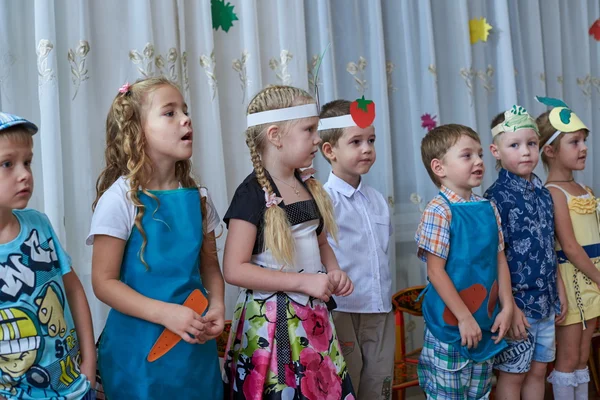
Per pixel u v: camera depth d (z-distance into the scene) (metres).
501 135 2.06
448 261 1.80
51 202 1.75
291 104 1.55
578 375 2.15
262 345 1.46
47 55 1.76
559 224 2.13
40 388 1.20
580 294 2.12
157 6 2.01
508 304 1.85
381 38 2.50
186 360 1.34
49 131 1.76
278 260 1.48
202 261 1.51
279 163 1.56
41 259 1.26
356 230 1.87
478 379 1.82
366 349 1.88
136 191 1.34
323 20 2.38
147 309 1.30
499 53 2.82
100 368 1.37
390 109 2.62
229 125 2.21
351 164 1.87
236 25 2.21
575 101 3.15
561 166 2.22
